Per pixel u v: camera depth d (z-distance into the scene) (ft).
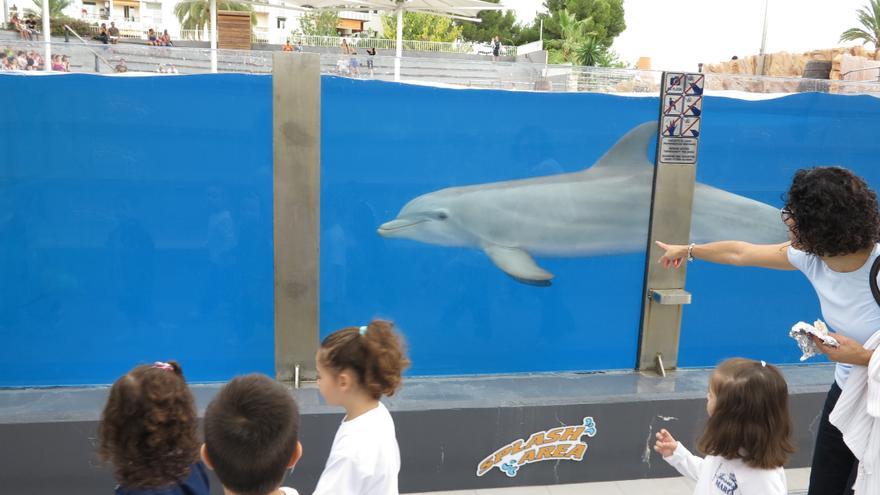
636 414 12.90
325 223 13.64
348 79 13.08
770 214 15.34
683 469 8.25
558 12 178.70
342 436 6.89
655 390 13.62
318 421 11.71
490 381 14.29
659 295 14.29
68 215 12.83
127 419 6.03
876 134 15.35
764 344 15.81
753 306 15.56
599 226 14.53
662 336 14.97
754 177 15.14
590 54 154.81
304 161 12.82
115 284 13.21
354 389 6.99
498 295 14.52
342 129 13.32
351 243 13.79
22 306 13.01
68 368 13.37
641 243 14.78
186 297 13.46
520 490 12.59
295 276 13.19
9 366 13.17
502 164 13.97
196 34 93.66
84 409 12.07
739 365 7.38
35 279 12.96
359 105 13.25
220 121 12.85
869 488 7.88
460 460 12.36
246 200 13.23
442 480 12.38
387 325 7.35
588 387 13.87
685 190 14.43
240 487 5.94
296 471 11.80
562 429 12.65
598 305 14.90
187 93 12.66
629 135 14.17
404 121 13.46
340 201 13.60
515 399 12.80
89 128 12.55
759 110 14.79
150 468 6.03
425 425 12.12
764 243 15.43
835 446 8.80
